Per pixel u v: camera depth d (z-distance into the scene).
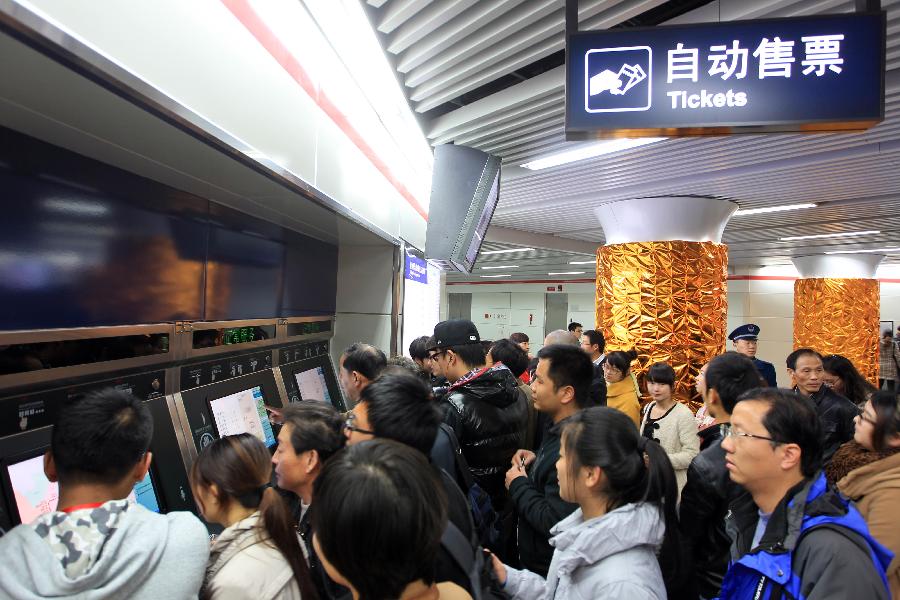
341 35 2.13
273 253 2.57
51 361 1.31
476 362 2.31
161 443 1.67
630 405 3.43
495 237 8.26
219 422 1.99
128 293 1.56
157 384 1.73
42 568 0.77
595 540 1.07
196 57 1.21
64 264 1.33
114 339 1.52
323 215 2.33
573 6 2.05
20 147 1.20
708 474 1.68
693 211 5.81
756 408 1.16
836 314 10.73
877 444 1.51
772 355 13.49
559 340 3.47
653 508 1.14
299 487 1.39
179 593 0.88
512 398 2.02
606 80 2.01
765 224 7.40
